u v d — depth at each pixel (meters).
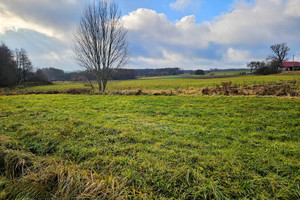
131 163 3.75
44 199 2.89
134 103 11.41
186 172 3.35
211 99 12.37
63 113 8.45
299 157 3.96
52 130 5.82
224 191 2.88
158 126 6.32
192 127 6.27
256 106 9.48
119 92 17.08
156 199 2.78
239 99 11.83
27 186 3.09
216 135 5.42
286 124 6.41
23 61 71.38
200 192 2.90
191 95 15.09
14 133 5.64
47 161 3.87
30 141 5.09
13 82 60.41
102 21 18.53
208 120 7.23
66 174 3.36
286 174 3.35
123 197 2.72
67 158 4.18
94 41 18.52
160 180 3.20
